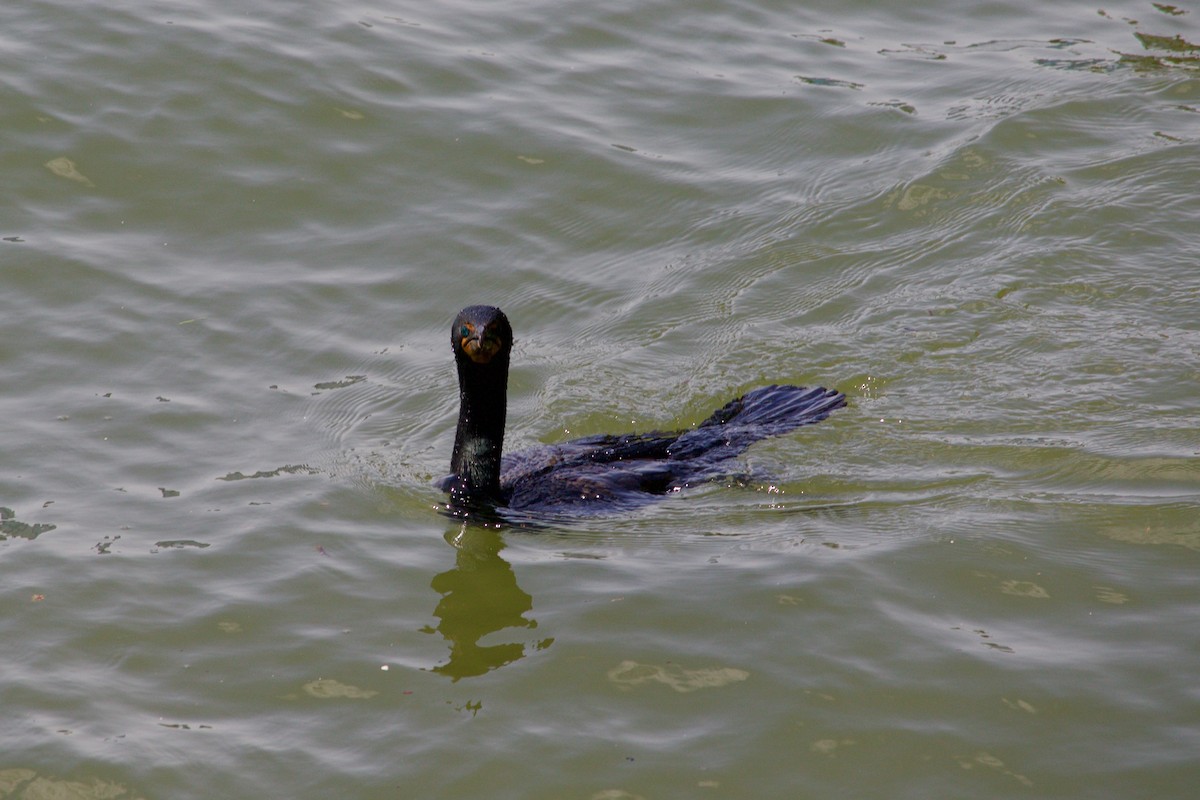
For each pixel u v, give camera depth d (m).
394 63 17.97
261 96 16.98
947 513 10.80
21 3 18.09
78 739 8.32
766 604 9.55
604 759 8.09
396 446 12.20
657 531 10.87
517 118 17.20
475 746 8.23
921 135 17.05
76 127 16.17
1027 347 13.40
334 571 10.16
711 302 14.48
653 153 16.84
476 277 14.77
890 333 13.78
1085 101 17.67
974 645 9.04
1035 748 8.09
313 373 13.16
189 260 14.68
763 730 8.30
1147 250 14.81
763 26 19.80
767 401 12.95
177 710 8.61
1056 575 9.82
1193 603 9.42
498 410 11.61
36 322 13.42
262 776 8.03
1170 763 7.89
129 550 10.32
